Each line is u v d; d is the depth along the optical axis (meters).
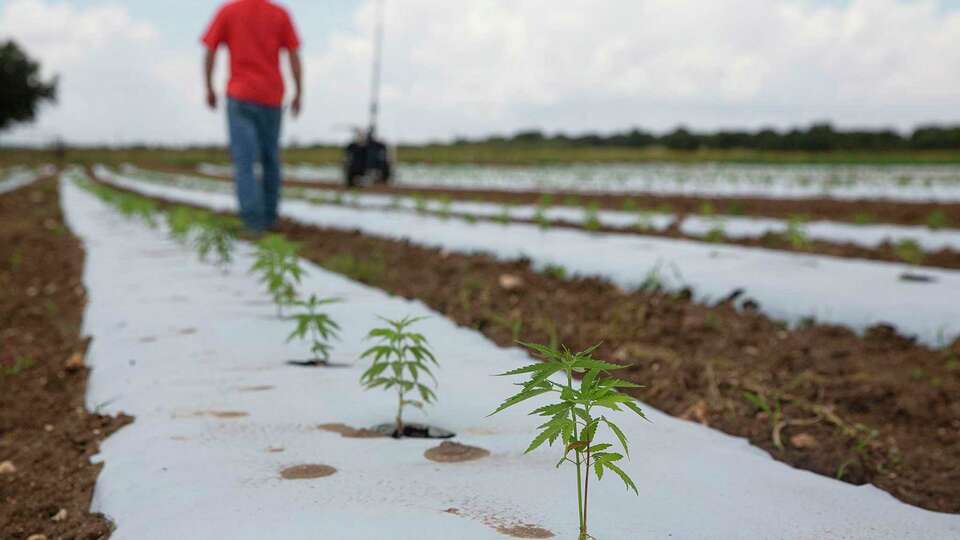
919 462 2.90
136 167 48.00
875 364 4.16
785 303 5.24
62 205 16.78
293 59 9.19
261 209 9.03
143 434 2.54
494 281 6.36
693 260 6.63
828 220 11.67
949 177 25.62
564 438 1.46
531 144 67.31
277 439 2.40
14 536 2.16
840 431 3.09
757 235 9.92
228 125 8.91
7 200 18.17
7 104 64.56
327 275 6.04
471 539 1.69
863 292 5.23
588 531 1.75
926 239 9.05
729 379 3.76
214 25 8.66
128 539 1.82
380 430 2.46
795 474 2.30
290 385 2.98
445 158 51.94
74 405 3.40
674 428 2.60
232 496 1.97
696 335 4.65
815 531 1.88
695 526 1.83
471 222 10.46
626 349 4.29
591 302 5.50
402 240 9.34
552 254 7.13
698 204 14.95
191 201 18.02
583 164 42.84
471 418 2.58
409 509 1.86
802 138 51.34
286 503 1.91
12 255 8.58
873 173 29.56
